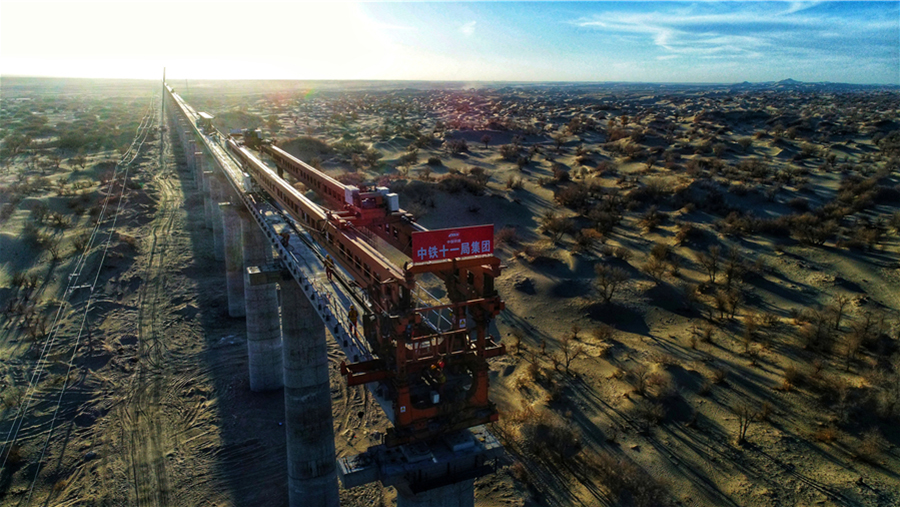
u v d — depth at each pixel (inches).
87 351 1648.6
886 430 1190.9
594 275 2090.3
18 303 1897.1
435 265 496.1
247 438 1332.4
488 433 566.9
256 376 1493.6
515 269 2171.5
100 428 1347.2
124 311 1907.0
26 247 2261.3
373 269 583.5
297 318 1005.2
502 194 3053.6
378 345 560.4
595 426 1267.2
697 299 1886.1
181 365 1626.5
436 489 564.4
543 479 1133.1
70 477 1197.7
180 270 2235.5
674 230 2544.3
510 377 1502.2
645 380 1413.6
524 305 1911.9
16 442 1283.2
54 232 2444.6
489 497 1094.4
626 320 1782.7
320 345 1032.8
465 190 3004.4
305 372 1025.5
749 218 2532.0
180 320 1868.8
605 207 2785.4
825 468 1112.8
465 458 528.4
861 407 1257.4
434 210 2792.8
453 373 575.8
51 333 1729.8
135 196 3024.1
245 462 1257.4
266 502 1149.1
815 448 1167.0
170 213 2903.5
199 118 3511.3
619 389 1395.2
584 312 1838.1
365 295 701.9
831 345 1534.2
